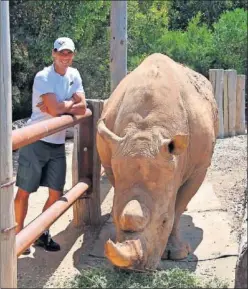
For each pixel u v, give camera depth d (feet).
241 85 39.47
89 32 45.65
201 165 18.42
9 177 12.67
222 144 36.52
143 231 14.07
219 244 19.66
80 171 21.56
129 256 13.35
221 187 26.81
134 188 14.73
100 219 22.03
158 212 14.70
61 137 19.04
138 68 18.39
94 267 17.22
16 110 44.47
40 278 17.16
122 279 15.60
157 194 14.82
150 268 14.62
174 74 17.98
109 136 15.58
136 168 14.88
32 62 43.29
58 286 16.51
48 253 19.12
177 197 18.66
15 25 43.27
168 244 18.35
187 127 17.17
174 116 16.48
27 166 18.51
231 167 30.55
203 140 17.99
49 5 43.21
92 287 15.64
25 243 13.98
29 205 24.13
